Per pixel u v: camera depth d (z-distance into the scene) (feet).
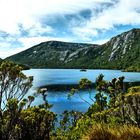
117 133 28.76
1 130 57.93
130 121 46.50
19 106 59.77
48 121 59.98
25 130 58.54
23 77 64.69
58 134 77.10
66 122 114.52
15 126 57.72
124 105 50.55
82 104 291.17
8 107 58.85
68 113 120.47
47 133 60.03
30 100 66.49
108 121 50.52
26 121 58.65
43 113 59.67
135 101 47.21
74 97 350.64
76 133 56.39
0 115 59.62
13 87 64.13
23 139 58.29
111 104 78.07
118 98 61.21
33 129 58.85
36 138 58.70
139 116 45.24
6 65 62.59
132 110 47.09
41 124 59.47
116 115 52.65
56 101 316.19
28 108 61.11
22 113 59.36
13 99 58.90
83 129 55.26
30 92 357.41
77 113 119.85
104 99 90.53
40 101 292.40
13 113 58.90
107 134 28.91
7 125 58.49
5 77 62.64
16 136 58.18
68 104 291.99
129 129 28.68
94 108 89.25
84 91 415.23
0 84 62.54
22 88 65.21
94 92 400.47
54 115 60.70
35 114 59.21
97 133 29.25
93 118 58.44
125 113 48.49
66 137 64.34
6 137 57.72
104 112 57.06
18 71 63.52
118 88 75.77
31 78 65.77
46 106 77.46
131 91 55.47
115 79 77.25
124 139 27.81
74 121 110.83
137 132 28.14
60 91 426.51
